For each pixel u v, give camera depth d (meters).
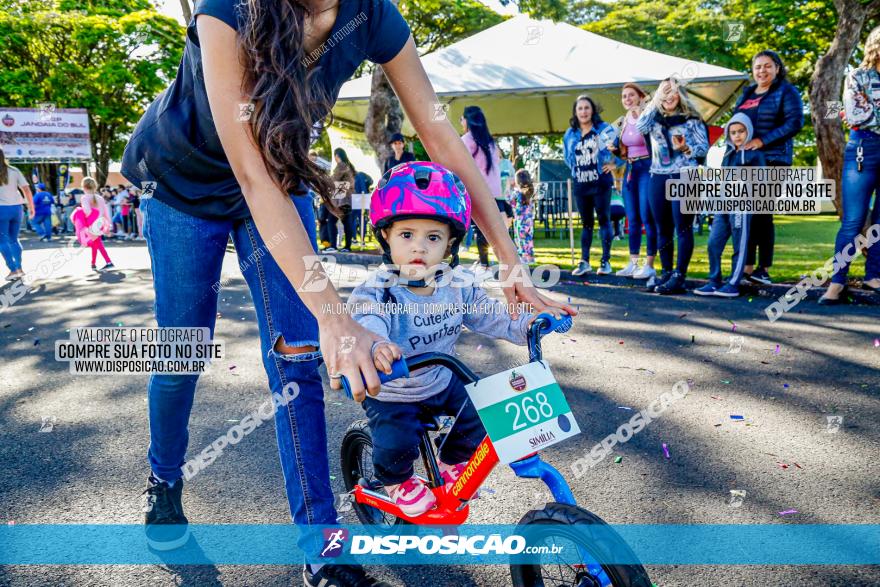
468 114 6.57
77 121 23.48
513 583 1.60
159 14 23.58
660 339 4.43
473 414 1.86
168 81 24.52
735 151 5.68
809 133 23.28
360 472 2.29
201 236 1.80
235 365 4.08
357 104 11.34
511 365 3.97
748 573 1.84
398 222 1.72
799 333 4.43
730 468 2.49
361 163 13.32
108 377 3.86
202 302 1.87
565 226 15.53
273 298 1.77
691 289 6.30
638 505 2.24
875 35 4.84
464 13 21.78
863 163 5.04
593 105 6.91
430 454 1.86
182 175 1.73
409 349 1.82
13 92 23.11
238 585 1.85
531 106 13.85
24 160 22.98
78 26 22.84
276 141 1.28
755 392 3.32
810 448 2.64
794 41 17.34
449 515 1.78
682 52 17.27
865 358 3.82
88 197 9.23
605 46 9.84
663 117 5.79
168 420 1.95
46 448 2.82
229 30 1.33
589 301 5.84
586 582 1.46
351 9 1.54
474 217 1.89
